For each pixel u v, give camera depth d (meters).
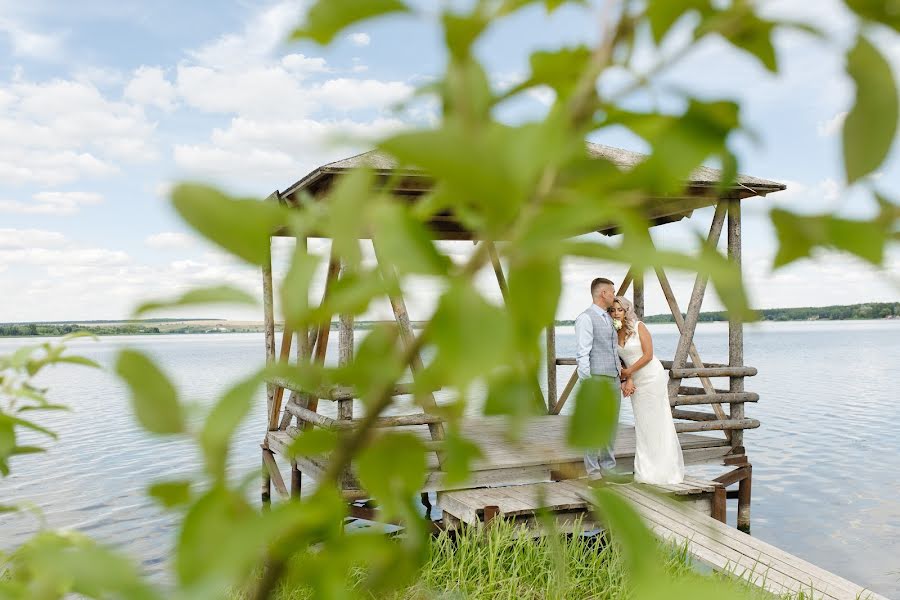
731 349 10.06
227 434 0.29
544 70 0.33
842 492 15.42
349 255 0.30
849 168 0.29
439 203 0.30
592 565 5.40
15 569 0.62
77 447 22.61
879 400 35.19
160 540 10.16
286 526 0.29
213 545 0.29
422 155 0.25
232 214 0.29
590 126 0.31
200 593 0.27
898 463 18.61
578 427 0.30
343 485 6.57
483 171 0.26
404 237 0.29
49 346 0.86
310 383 0.32
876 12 0.29
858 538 11.91
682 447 9.90
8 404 0.87
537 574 5.43
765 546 6.67
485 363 0.25
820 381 46.81
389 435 0.34
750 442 22.75
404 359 0.33
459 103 0.32
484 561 5.61
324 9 0.31
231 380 0.31
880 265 0.27
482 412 0.31
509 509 6.67
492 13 0.31
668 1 0.31
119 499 14.57
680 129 0.30
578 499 6.71
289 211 0.31
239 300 0.30
